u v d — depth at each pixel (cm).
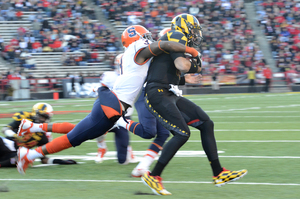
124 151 952
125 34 760
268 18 5025
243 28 4862
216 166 713
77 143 697
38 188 729
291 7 5184
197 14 4931
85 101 3416
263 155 1049
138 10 4928
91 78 3953
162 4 4959
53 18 4509
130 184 762
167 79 688
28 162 714
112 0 4903
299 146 1184
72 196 666
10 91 3641
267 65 4675
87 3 4928
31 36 4309
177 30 699
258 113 2261
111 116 670
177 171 874
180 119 672
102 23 4822
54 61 4275
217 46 4612
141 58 693
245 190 702
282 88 4422
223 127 1680
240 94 4094
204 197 654
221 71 4375
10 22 4412
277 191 690
